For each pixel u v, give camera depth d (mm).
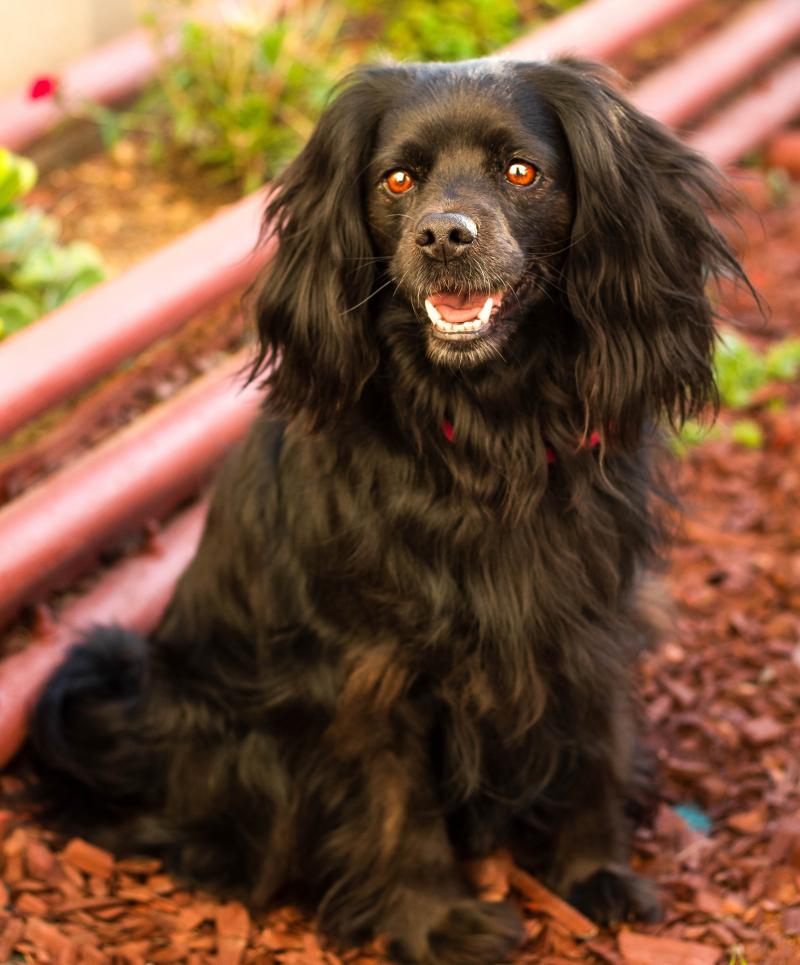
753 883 3434
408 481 3109
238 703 3441
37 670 3797
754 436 5297
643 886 3375
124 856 3514
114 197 5773
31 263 4855
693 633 4336
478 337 2889
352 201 3100
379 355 3135
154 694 3586
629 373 3068
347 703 3203
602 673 3244
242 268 4465
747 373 5602
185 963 3227
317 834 3439
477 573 3109
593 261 3029
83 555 4008
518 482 3086
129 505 4031
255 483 3355
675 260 3092
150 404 4719
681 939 3281
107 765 3625
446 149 2982
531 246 3008
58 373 3883
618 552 3201
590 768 3400
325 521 3152
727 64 6699
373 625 3148
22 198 5672
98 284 4555
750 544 4785
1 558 3678
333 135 3102
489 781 3396
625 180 3023
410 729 3250
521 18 7316
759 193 6875
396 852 3301
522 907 3412
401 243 2977
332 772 3354
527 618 3121
